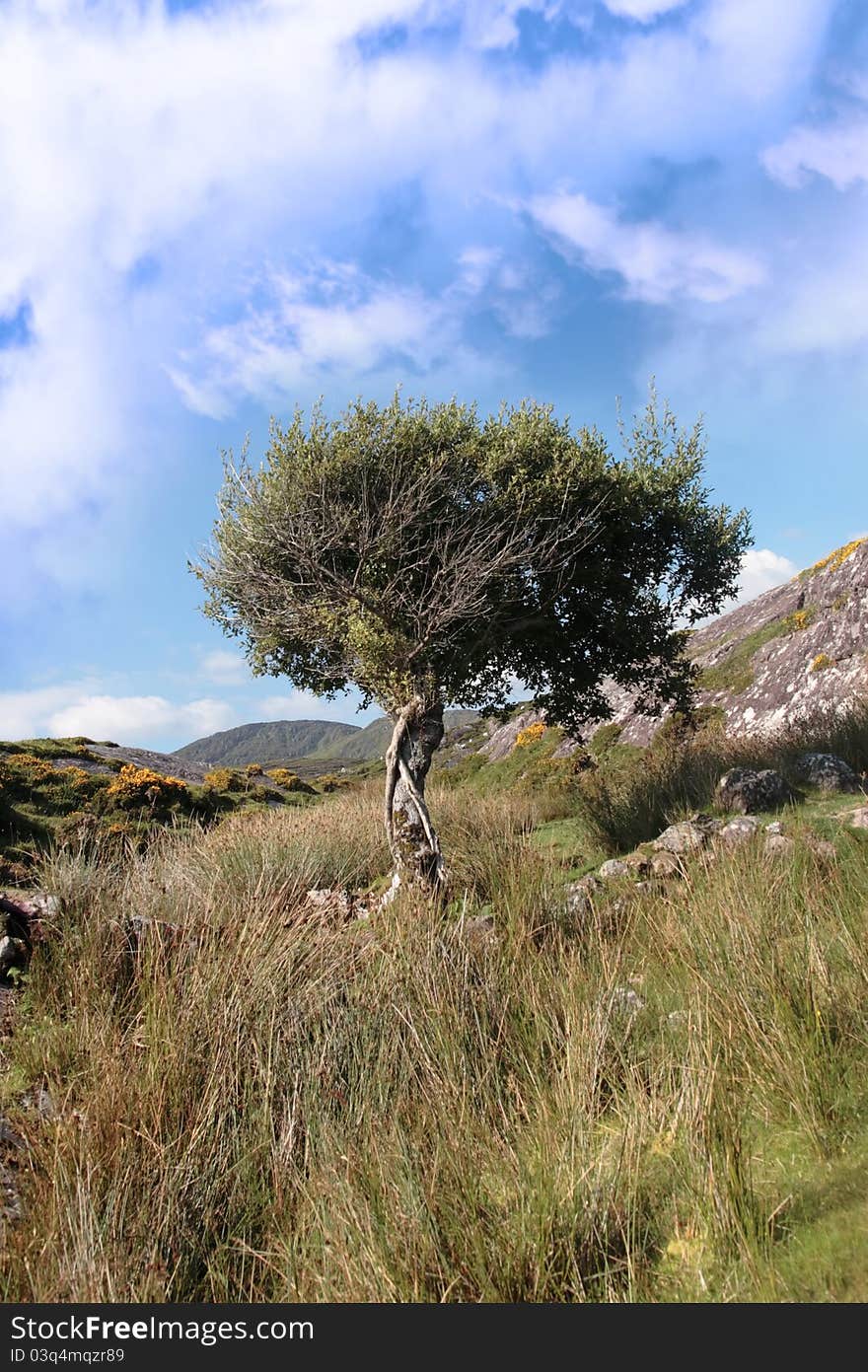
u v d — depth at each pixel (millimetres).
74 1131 3658
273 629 10391
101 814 18312
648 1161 3303
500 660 10711
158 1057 4160
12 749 21938
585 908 6512
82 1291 2811
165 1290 2961
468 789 19031
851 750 10953
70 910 6086
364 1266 2912
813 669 18812
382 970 5172
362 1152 3588
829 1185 2979
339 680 10914
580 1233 2939
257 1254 3131
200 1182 3502
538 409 10117
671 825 9227
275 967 5145
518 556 8828
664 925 5566
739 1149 3084
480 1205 3100
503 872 7625
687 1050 3736
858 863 6039
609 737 20734
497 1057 4312
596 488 9633
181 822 18906
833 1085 3467
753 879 5754
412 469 9305
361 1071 4246
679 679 11766
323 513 9266
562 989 4645
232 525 10070
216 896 7480
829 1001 3938
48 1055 4539
